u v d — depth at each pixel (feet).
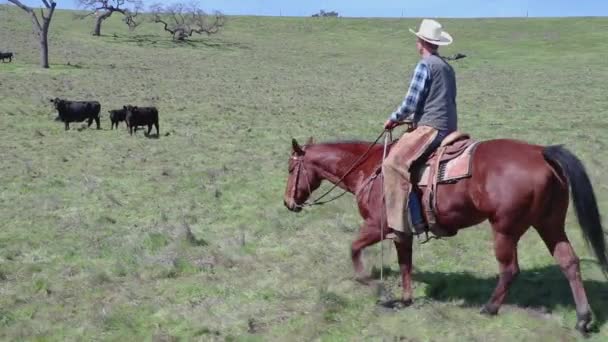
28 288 27.09
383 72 168.76
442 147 21.53
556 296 24.21
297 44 258.37
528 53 217.15
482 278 26.81
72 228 35.65
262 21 327.47
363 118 87.30
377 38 277.64
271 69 171.53
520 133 69.41
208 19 322.34
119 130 75.77
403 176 21.59
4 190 44.78
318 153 24.89
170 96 108.58
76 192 44.39
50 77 131.23
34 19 150.41
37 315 24.43
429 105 21.53
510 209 20.02
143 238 33.40
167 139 69.00
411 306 23.82
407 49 242.37
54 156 58.29
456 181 20.94
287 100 108.27
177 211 39.32
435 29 21.03
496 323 21.94
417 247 30.96
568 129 72.38
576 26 274.98
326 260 29.76
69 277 28.53
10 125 76.23
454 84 21.77
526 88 126.41
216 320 23.54
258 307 24.66
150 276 28.30
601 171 46.57
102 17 253.24
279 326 22.91
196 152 60.85
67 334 22.84
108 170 52.01
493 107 96.63
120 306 24.91
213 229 35.63
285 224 35.91
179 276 28.45
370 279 25.75
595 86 126.62
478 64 188.96
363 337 21.84
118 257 30.76
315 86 132.67
